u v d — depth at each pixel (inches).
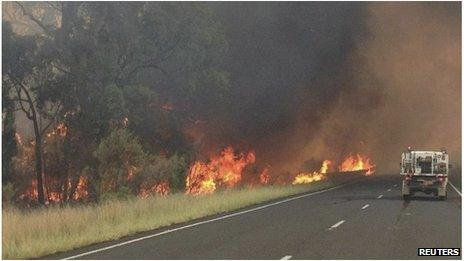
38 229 514.9
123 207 700.0
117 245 470.3
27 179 1439.5
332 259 391.5
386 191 1330.0
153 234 543.2
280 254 414.6
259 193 1072.8
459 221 651.5
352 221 655.8
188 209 746.2
